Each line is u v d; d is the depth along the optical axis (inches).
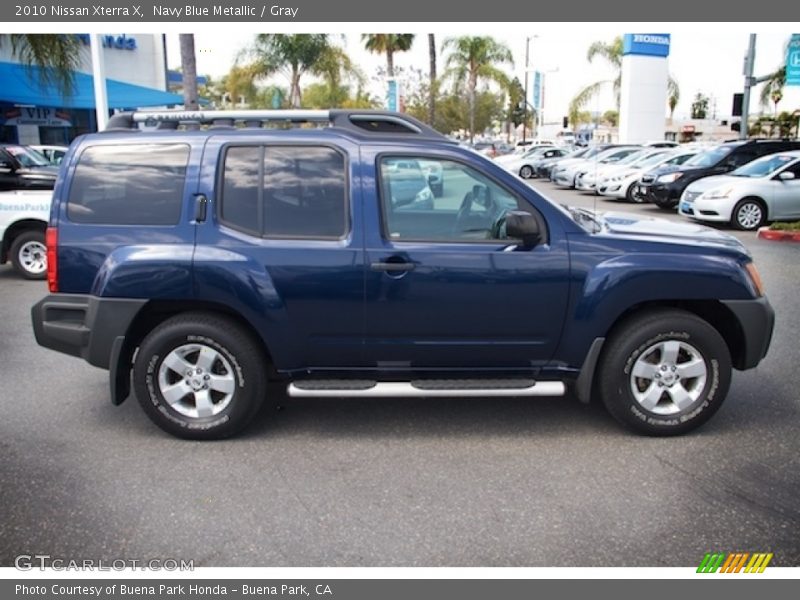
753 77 911.0
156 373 173.0
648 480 155.1
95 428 185.6
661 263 168.1
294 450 172.2
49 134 959.6
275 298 166.7
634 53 1336.1
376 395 172.6
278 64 1057.5
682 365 173.9
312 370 175.6
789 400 201.6
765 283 357.4
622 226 186.9
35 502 146.9
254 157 171.3
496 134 2642.7
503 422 188.7
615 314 169.2
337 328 170.1
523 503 146.1
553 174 1060.5
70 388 216.2
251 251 167.3
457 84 1571.1
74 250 171.2
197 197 169.8
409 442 176.7
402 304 167.9
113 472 160.6
